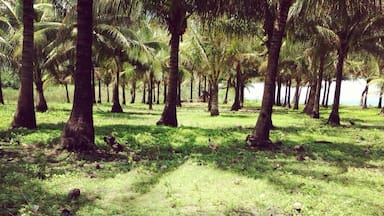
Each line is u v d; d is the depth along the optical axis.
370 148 11.09
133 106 41.09
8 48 21.02
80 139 8.27
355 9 10.72
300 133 14.60
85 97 8.40
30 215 4.26
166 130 12.66
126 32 22.48
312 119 23.44
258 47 27.16
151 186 5.80
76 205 4.75
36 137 9.80
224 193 5.54
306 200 5.31
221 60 24.27
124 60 26.28
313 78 30.17
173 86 14.97
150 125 14.75
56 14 23.19
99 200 5.03
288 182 6.31
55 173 6.30
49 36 21.00
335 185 6.26
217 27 15.23
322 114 31.88
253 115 26.78
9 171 6.27
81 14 8.39
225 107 43.75
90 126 8.47
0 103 28.84
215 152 9.21
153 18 15.53
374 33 18.86
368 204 5.23
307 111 30.77
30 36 11.76
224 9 11.25
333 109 20.08
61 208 4.60
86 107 8.41
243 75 42.97
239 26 15.04
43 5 22.89
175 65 14.95
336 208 4.99
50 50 22.84
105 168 6.95
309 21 16.06
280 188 5.91
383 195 5.73
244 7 11.57
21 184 5.52
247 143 10.43
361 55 22.91
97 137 10.42
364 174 7.27
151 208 4.77
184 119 21.28
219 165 7.53
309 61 28.03
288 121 21.19
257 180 6.39
